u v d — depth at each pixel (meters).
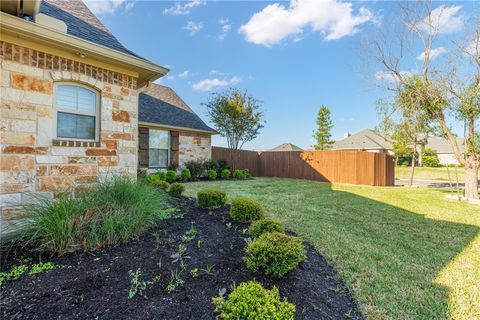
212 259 2.85
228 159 14.87
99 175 4.57
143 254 2.84
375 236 4.52
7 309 1.93
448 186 14.31
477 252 3.88
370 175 13.16
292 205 6.87
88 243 2.90
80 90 4.42
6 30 3.46
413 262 3.49
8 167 3.53
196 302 2.08
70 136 4.29
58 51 4.06
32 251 2.86
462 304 2.55
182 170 11.32
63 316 1.86
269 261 2.54
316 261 3.34
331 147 28.94
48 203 3.16
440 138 10.35
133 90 5.15
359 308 2.43
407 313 2.40
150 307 1.99
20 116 3.65
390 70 10.28
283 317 1.75
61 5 5.43
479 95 8.33
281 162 16.31
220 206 5.09
